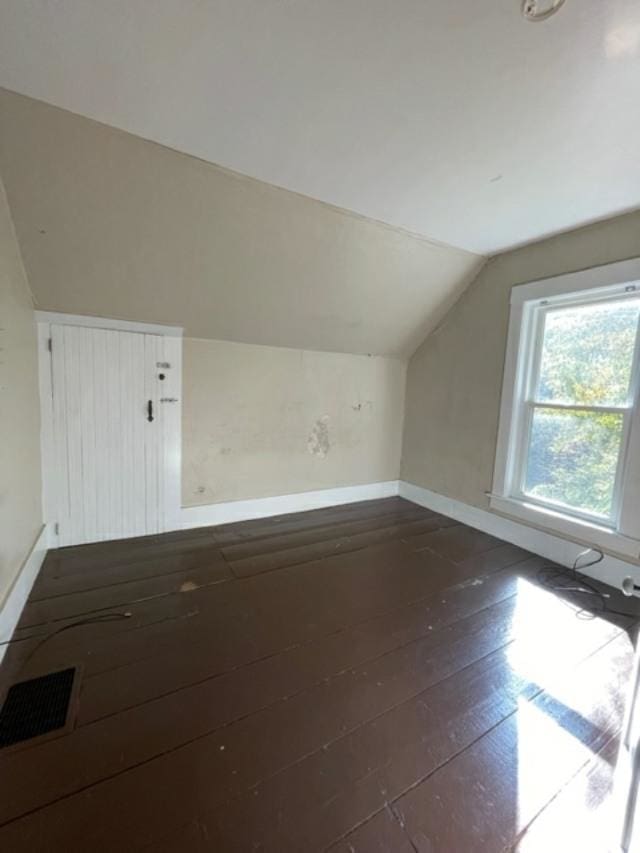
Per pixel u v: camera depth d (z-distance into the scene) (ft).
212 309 8.50
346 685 4.71
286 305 8.94
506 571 7.77
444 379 11.05
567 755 3.92
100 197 5.83
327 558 8.16
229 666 4.95
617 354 7.34
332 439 11.53
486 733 4.13
